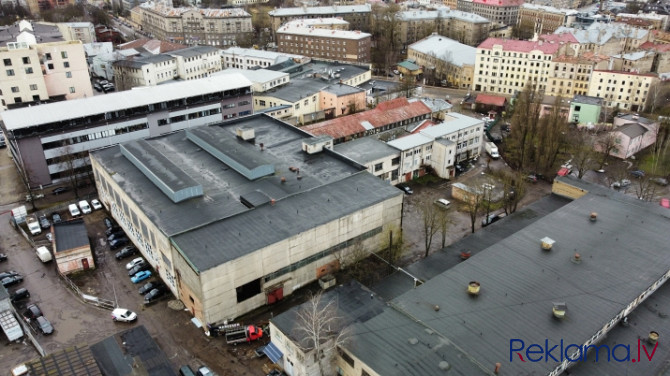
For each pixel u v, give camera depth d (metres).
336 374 70.62
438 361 62.59
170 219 88.88
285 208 92.19
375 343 66.25
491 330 67.62
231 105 151.50
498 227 100.44
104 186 112.75
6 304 80.88
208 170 107.31
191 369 74.25
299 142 121.25
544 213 105.00
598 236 87.81
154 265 95.12
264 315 83.94
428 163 134.38
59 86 157.88
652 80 181.88
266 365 75.00
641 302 77.06
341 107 176.25
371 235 97.00
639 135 148.75
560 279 77.12
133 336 75.12
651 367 65.81
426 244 95.75
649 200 118.56
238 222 87.81
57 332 80.94
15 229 110.38
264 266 82.94
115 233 107.31
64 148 123.88
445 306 72.38
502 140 157.88
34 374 61.47
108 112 128.88
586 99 173.25
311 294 81.00
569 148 147.50
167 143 120.69
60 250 93.31
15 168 137.62
